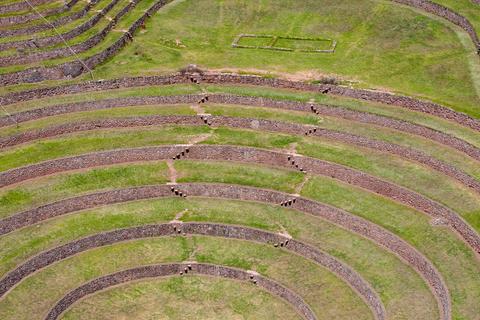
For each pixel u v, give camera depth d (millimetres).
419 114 56719
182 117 59062
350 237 49156
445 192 49750
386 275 45594
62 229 50844
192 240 51094
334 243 48781
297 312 45594
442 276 43875
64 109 59938
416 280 44938
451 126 54688
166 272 49125
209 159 56531
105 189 53562
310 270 47781
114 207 53094
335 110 58219
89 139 57562
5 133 57219
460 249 45875
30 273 48031
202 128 58781
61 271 48438
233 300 47031
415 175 51719
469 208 48000
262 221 51281
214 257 49531
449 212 47938
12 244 49469
